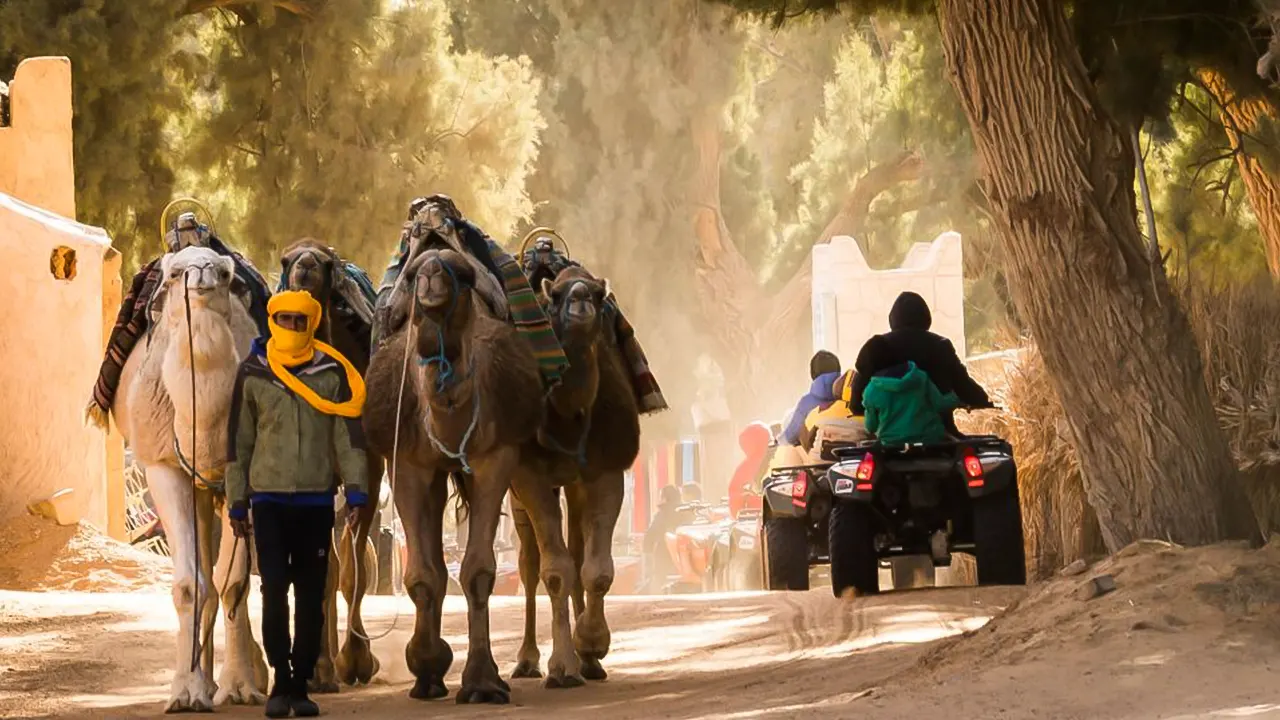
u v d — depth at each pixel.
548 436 19.16
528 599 21.58
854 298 58.75
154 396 18.73
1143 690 14.08
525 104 68.50
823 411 31.53
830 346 58.59
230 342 18.47
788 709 15.48
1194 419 23.69
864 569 26.70
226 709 18.70
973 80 24.58
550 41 94.31
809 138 101.25
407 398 18.09
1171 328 23.97
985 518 26.64
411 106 65.19
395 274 19.39
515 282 18.69
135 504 48.19
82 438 38.53
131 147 57.69
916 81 64.38
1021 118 24.19
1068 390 24.19
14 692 21.31
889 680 17.11
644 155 91.12
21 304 37.81
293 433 17.72
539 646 24.80
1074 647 16.08
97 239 39.50
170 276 18.39
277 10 64.69
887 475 27.03
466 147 65.94
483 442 17.97
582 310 18.84
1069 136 24.12
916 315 28.33
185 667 18.59
